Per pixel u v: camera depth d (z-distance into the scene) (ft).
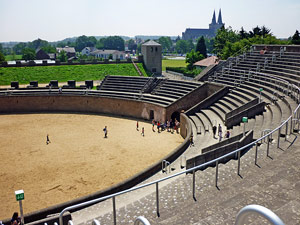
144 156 88.99
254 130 70.85
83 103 156.76
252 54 147.64
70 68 209.46
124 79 171.22
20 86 179.01
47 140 103.30
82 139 107.04
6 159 86.89
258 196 28.96
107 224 32.32
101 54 571.69
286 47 128.57
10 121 135.85
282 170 34.71
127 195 50.78
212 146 61.67
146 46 236.43
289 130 53.16
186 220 27.71
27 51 459.32
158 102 137.28
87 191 66.33
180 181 39.24
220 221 26.22
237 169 39.96
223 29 262.26
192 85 142.00
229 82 128.47
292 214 24.86
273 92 96.68
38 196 64.34
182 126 111.14
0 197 63.98
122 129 122.42
